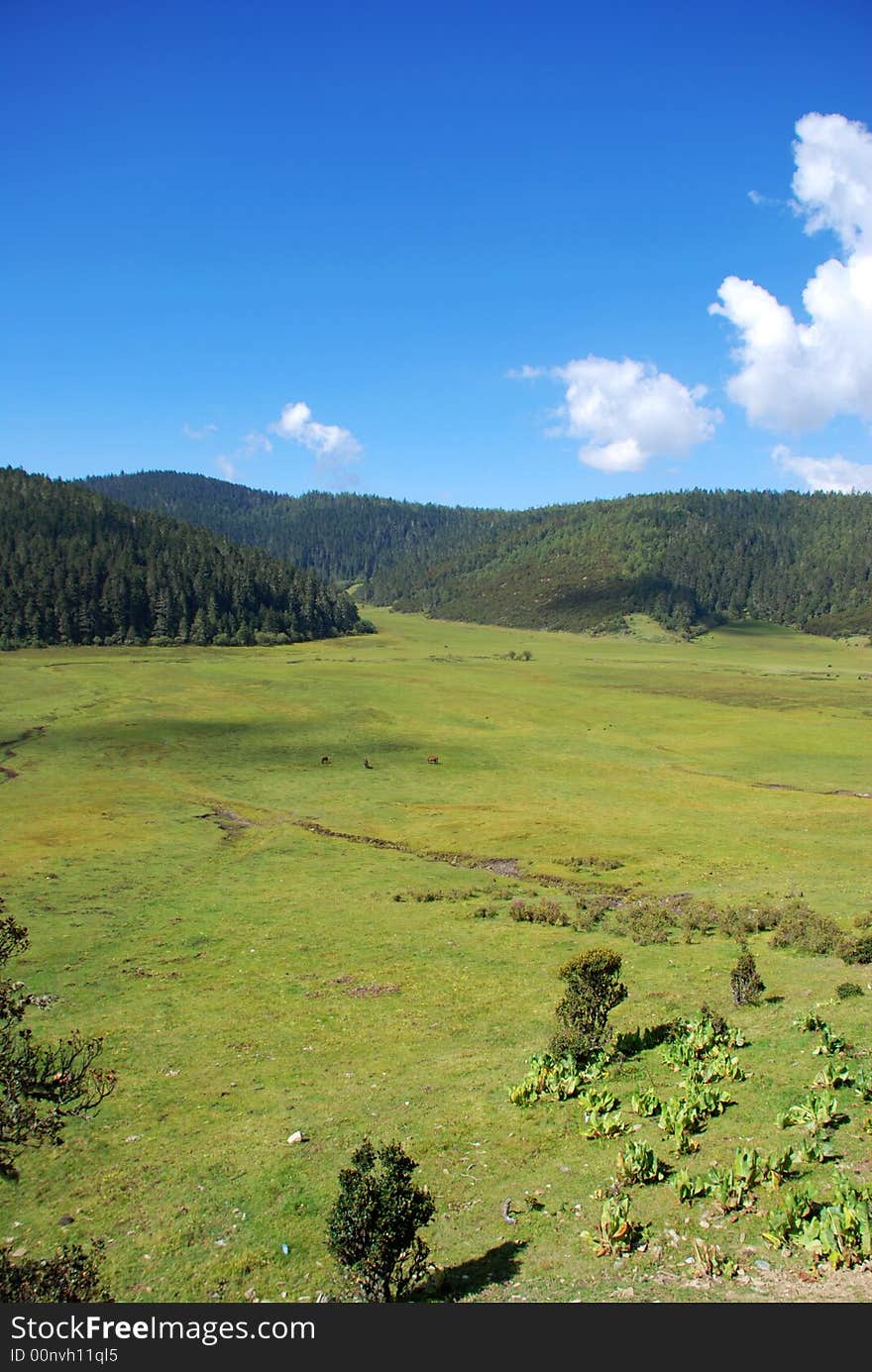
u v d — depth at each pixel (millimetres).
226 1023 30844
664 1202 15992
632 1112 21047
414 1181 18719
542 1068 24078
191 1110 23922
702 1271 13219
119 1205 18891
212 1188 19406
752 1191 15680
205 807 78875
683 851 62125
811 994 29531
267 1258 16234
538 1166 18859
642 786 89938
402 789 88500
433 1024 30312
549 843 65438
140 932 42844
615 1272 13773
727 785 90000
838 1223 13250
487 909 46469
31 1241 17469
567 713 137500
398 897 50062
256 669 180500
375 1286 14023
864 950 34219
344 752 106188
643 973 35062
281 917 45531
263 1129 22438
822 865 56344
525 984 34688
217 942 41250
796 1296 12086
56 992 34375
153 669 172500
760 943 39125
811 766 99000
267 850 63031
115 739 108375
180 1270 15992
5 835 66250
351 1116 22891
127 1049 28438
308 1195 18734
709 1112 19938
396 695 150250
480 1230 16219
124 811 76062
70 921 44469
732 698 156875
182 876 55312
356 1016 31328
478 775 95625
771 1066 22391
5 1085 13617
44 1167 20875
